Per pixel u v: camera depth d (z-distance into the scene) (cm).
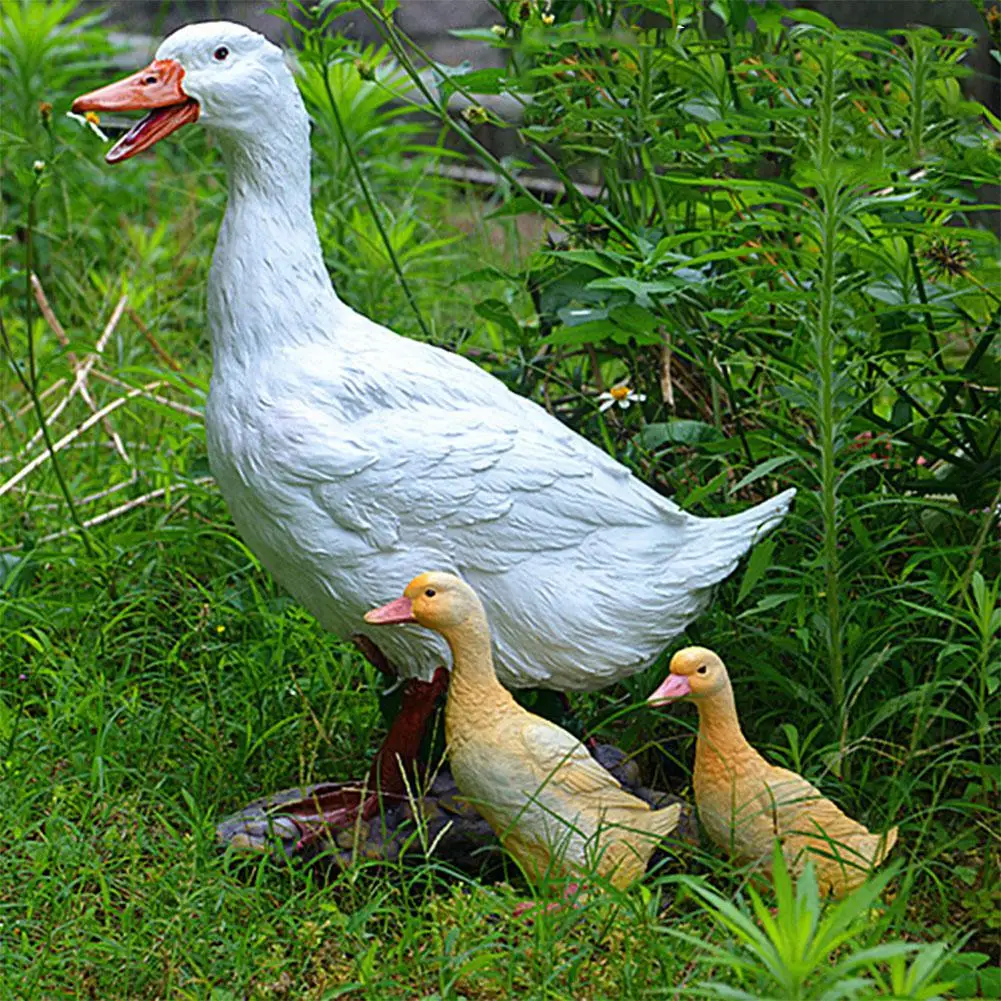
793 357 611
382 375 524
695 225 680
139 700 644
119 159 527
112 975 476
